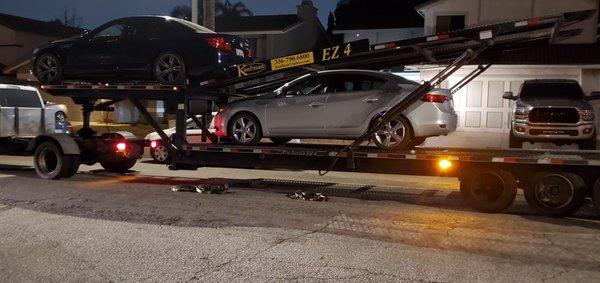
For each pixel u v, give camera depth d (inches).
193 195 368.2
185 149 408.5
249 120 403.2
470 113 791.7
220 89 434.6
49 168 437.1
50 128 488.1
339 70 382.6
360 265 218.5
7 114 452.8
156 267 216.4
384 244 248.8
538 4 892.0
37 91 492.1
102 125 1119.0
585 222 297.6
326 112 376.5
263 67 388.8
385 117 341.4
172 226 280.1
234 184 429.1
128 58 429.1
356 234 266.4
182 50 414.0
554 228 283.0
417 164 338.6
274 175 509.4
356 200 359.9
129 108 1230.9
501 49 395.5
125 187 400.8
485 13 917.2
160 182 435.2
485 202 319.3
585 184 301.7
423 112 353.1
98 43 438.3
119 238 257.0
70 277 205.6
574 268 216.1
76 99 465.7
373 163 350.3
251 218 299.0
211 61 409.1
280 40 1360.7
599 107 725.9
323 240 255.0
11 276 206.5
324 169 363.3
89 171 504.7
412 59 402.3
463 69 772.0
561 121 536.7
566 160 300.8
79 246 244.2
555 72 761.6
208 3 718.5
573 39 880.3
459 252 237.1
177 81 418.6
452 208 334.3
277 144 423.5
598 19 909.2
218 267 216.2
